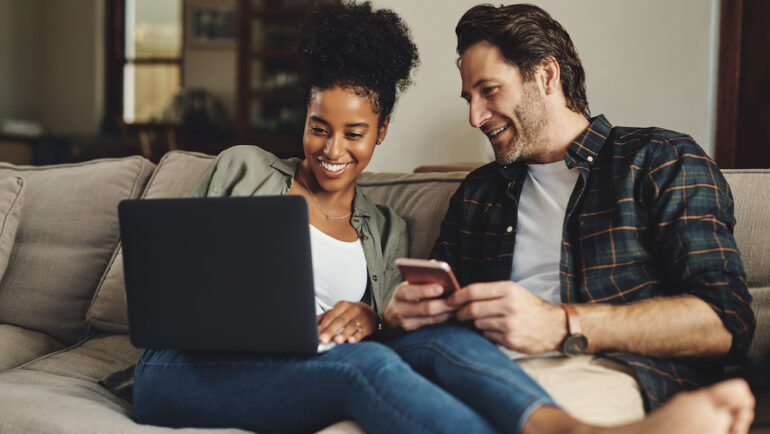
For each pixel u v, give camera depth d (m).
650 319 1.09
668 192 1.24
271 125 5.83
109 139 6.86
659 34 2.67
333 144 1.42
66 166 1.95
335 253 1.49
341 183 1.47
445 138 2.89
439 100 2.89
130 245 1.11
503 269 1.40
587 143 1.36
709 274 1.14
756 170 1.50
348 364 1.05
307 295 1.04
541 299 1.20
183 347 1.13
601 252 1.26
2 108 6.62
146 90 6.94
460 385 0.98
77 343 1.66
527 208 1.43
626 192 1.27
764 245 1.42
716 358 1.12
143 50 6.95
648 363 1.11
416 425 0.92
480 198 1.54
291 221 1.02
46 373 1.44
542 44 1.38
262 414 1.13
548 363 1.16
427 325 1.19
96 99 6.88
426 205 1.70
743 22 2.62
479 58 1.41
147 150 6.55
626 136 1.36
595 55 2.74
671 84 2.67
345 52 1.41
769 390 1.33
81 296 1.74
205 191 1.53
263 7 5.67
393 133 2.96
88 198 1.82
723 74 2.66
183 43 6.85
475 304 1.11
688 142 1.29
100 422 1.16
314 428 1.13
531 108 1.39
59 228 1.79
